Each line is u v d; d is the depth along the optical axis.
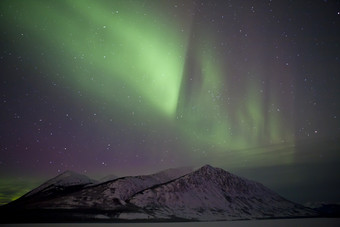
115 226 92.00
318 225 106.62
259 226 102.19
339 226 100.19
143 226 94.62
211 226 101.50
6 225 92.50
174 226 98.12
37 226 87.94
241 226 102.62
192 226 100.00
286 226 100.88
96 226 90.88
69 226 88.94
